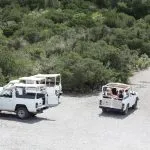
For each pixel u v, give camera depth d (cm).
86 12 9138
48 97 3325
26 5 9512
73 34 6706
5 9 8881
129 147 2617
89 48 5606
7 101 3177
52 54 5500
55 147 2491
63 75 4444
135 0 10050
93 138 2766
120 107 3478
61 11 8838
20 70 4575
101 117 3406
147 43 7506
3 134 2703
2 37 6494
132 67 6191
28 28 7144
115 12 9425
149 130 3086
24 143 2528
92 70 4581
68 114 3444
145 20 9288
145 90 4838
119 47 6675
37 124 3033
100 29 7256
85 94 4444
